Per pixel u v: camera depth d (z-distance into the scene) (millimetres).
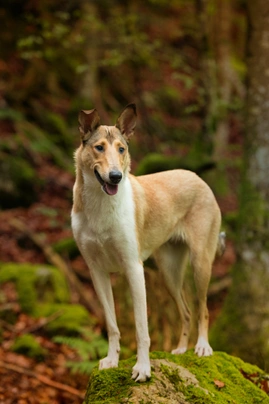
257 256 10336
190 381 6359
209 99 15648
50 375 10180
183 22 22406
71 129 20484
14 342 11016
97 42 20219
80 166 6695
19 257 14172
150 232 7367
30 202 16531
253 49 10602
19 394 9367
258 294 10211
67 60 22062
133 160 19562
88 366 9398
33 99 20688
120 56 17047
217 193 16938
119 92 22781
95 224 6652
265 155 10414
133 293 6598
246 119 10680
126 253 6707
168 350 9758
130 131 6863
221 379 6699
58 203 16766
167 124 22281
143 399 5855
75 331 11344
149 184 7598
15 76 20875
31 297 12156
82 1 20344
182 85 24234
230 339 10164
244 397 6496
